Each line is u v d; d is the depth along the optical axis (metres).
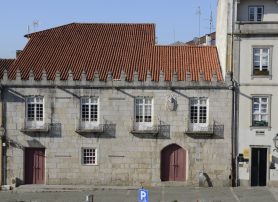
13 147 46.44
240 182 45.94
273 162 45.56
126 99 46.19
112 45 51.41
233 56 45.75
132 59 49.25
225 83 45.69
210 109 45.91
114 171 46.47
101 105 46.25
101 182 46.53
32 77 46.09
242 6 46.78
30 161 46.81
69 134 46.41
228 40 45.91
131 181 46.41
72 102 46.28
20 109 46.31
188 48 51.12
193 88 45.84
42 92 46.28
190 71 47.56
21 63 48.59
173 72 46.84
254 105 45.97
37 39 52.09
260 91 45.69
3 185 46.22
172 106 45.91
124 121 46.31
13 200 42.00
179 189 45.06
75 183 46.56
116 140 46.38
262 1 46.62
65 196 43.25
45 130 46.16
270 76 45.66
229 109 45.88
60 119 46.38
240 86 45.81
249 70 45.75
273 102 45.69
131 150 46.31
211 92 45.88
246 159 45.81
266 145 45.75
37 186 46.06
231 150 45.91
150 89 46.03
